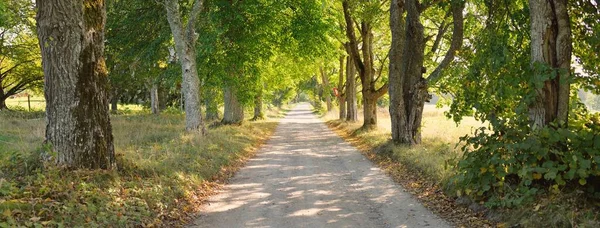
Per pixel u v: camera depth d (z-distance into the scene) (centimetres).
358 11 1936
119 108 4566
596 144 576
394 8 1506
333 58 2197
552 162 593
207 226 666
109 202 641
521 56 746
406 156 1212
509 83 680
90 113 763
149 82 3194
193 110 1698
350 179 1045
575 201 563
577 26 766
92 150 763
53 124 742
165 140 1433
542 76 628
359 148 1741
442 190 828
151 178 845
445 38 1883
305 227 648
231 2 1788
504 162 633
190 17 1695
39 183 634
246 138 1945
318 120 4341
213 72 1914
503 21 860
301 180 1038
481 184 675
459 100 873
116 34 1916
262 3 1838
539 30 658
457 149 1210
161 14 1858
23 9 2055
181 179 893
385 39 2659
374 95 2350
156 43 1880
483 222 636
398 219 684
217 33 1731
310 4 1873
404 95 1484
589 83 712
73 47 738
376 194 870
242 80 1994
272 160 1413
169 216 695
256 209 763
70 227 533
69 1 724
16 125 1897
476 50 840
